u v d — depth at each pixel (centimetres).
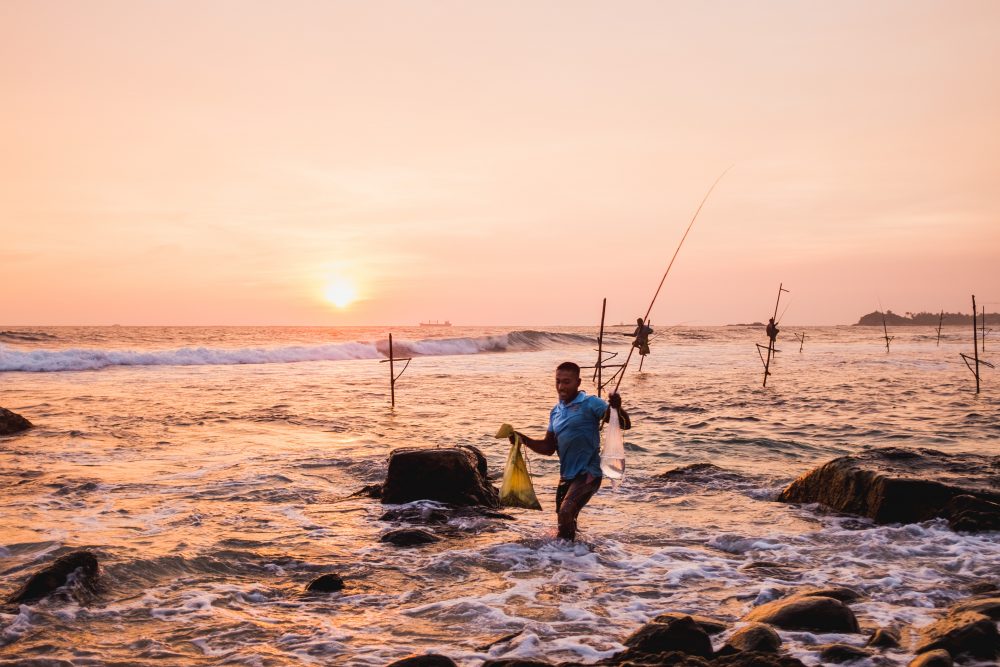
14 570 556
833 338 9081
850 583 555
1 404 1733
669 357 4388
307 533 693
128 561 575
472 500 819
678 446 1219
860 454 915
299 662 399
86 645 420
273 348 3856
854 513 782
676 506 834
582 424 680
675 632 396
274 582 555
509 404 1830
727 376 2822
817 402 1867
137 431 1329
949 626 418
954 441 1248
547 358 4244
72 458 1062
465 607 495
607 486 935
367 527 723
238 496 842
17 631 435
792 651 403
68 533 664
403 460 838
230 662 398
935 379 2630
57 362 2977
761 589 539
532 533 704
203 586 536
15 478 916
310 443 1230
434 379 2653
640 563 610
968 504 729
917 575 579
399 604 504
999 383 2434
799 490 869
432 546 657
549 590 538
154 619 466
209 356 3500
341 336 8762
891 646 408
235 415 1569
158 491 859
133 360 3244
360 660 401
